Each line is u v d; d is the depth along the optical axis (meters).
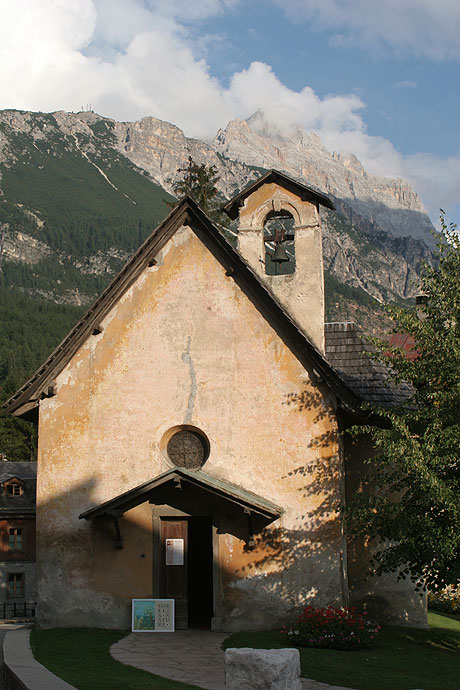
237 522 18.80
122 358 20.08
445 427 15.99
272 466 18.95
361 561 20.17
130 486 19.44
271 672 8.98
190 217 20.30
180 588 18.89
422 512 15.56
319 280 21.28
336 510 18.45
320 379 19.00
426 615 19.84
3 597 54.06
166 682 12.55
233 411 19.38
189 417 19.53
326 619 16.75
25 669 13.51
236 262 19.78
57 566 19.31
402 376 16.61
